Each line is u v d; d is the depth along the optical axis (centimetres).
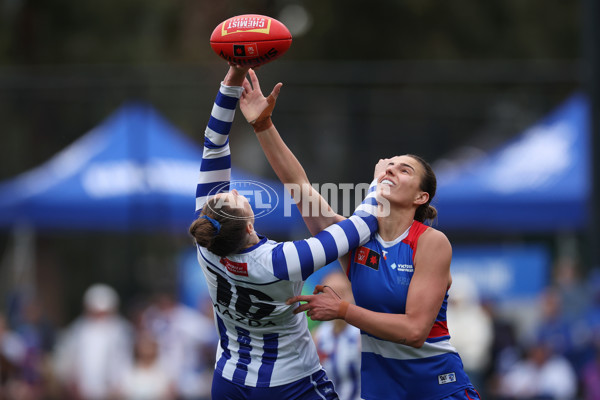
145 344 3691
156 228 4394
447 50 6981
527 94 5772
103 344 3725
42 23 6328
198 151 4675
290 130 5616
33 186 4259
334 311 1435
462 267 4403
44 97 5384
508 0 7131
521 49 7050
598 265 3195
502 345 3762
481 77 6662
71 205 4103
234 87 1518
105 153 4209
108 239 6191
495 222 4253
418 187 1502
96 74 5456
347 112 5691
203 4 6819
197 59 6544
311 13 7138
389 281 1481
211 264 1492
